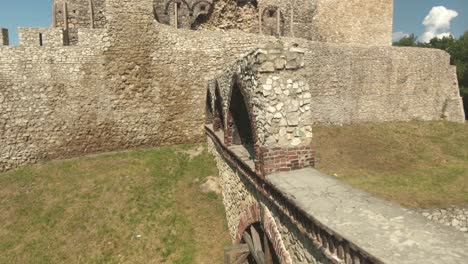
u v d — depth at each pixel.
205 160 12.99
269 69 5.41
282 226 4.80
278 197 4.70
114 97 13.55
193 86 14.66
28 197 10.84
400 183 12.16
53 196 10.88
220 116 12.27
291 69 5.49
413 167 14.04
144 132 14.05
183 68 14.48
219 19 18.56
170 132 14.43
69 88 12.98
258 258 6.18
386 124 18.91
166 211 10.48
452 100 21.62
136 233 9.69
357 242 2.92
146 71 13.94
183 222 10.12
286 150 5.41
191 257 9.05
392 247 2.81
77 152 13.22
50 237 9.51
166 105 14.30
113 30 13.39
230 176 8.84
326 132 16.81
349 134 16.98
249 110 6.12
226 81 9.06
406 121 20.02
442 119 21.25
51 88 12.77
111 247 9.28
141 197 10.93
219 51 14.98
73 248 9.23
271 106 5.37
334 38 22.88
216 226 9.98
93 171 12.11
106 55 13.35
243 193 7.22
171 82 14.34
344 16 22.98
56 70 12.79
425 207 10.35
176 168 12.54
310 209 3.78
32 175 11.91
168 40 14.23
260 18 19.00
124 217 10.17
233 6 18.66
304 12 21.56
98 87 13.32
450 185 12.05
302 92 5.51
